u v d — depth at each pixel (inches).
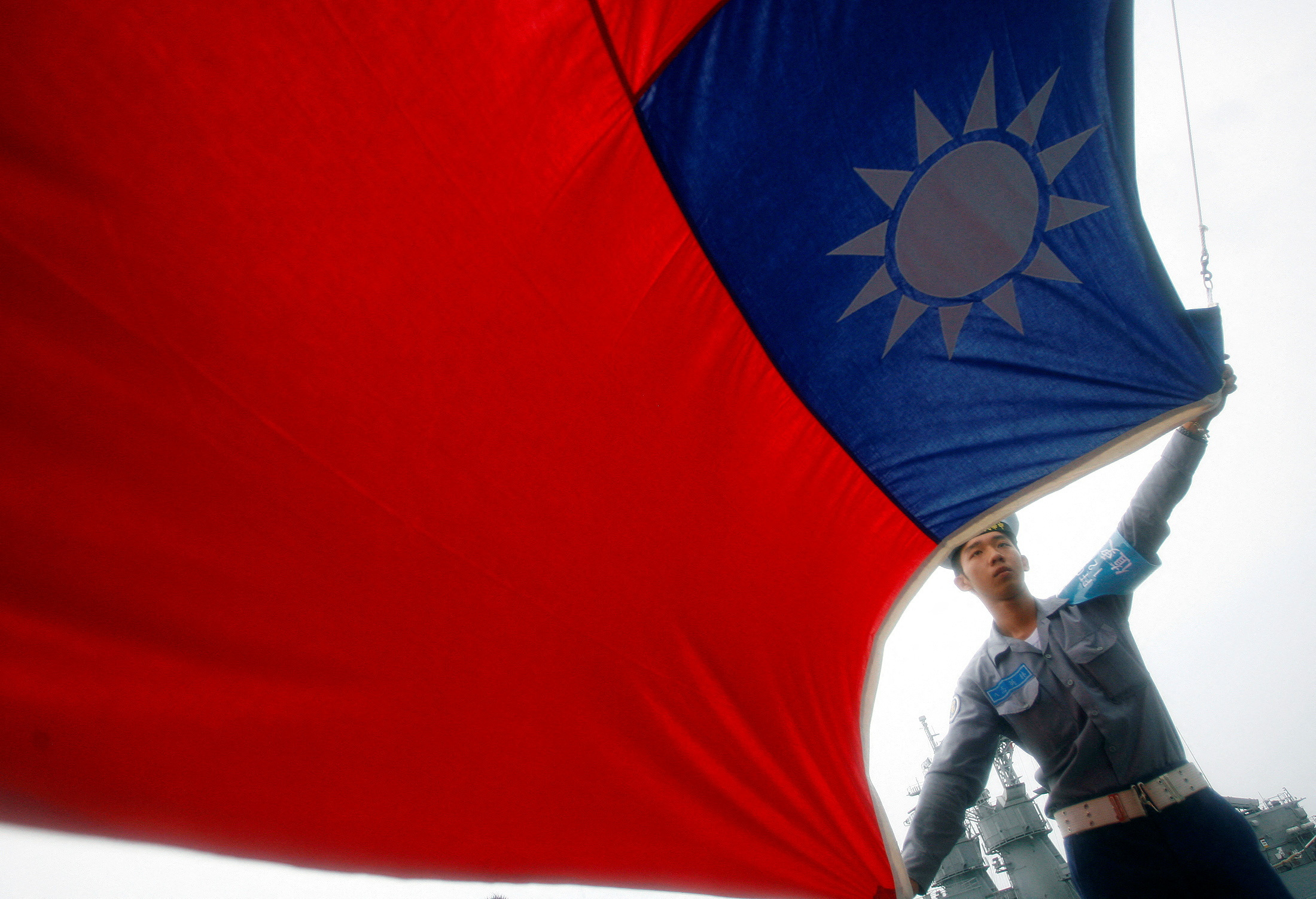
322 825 92.3
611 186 93.7
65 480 75.0
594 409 100.7
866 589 133.8
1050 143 112.7
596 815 109.7
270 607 86.0
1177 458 126.9
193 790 83.9
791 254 106.7
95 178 71.5
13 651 74.3
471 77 81.9
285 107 76.0
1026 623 128.4
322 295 82.4
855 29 98.0
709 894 119.6
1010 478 131.5
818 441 122.0
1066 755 114.2
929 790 124.0
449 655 96.4
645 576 109.1
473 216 86.8
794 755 123.1
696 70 92.7
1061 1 105.5
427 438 90.9
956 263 114.7
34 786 75.7
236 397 80.9
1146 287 122.3
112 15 68.4
